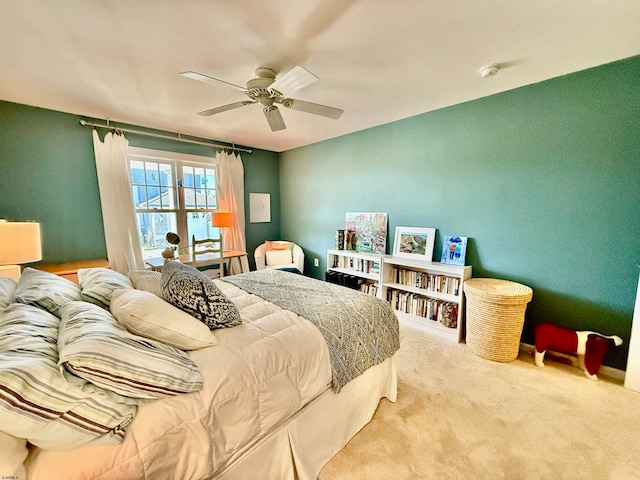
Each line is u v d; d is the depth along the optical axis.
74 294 1.36
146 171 3.56
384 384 1.78
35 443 0.69
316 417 1.32
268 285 2.19
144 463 0.80
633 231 1.95
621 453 1.42
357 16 1.45
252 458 1.08
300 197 4.66
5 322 0.91
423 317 3.00
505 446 1.46
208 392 0.97
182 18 1.45
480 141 2.60
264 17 1.45
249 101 1.97
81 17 1.43
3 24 1.47
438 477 1.29
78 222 3.07
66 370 0.75
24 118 2.70
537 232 2.35
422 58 1.87
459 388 1.94
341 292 2.02
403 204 3.27
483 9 1.40
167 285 1.35
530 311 2.44
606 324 2.09
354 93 2.46
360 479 1.29
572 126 2.12
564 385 1.97
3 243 1.85
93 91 2.37
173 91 2.37
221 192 4.15
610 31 1.57
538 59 1.89
